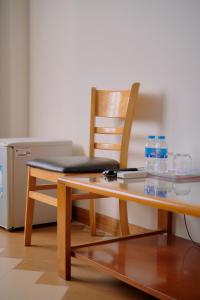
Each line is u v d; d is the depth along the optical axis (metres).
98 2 2.68
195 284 1.56
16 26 3.42
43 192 2.75
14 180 2.62
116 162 2.23
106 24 2.62
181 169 2.04
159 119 2.26
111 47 2.58
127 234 2.34
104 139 2.68
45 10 3.22
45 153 2.73
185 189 1.53
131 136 2.46
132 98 2.26
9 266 2.00
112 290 1.77
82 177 1.85
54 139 2.91
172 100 2.18
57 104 3.13
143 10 2.34
